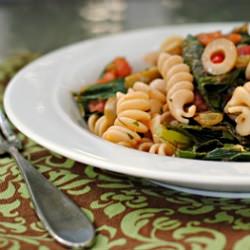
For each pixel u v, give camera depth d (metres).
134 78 0.59
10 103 0.55
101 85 0.59
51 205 0.45
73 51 0.66
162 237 0.44
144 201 0.47
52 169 0.51
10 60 0.72
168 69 0.56
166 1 1.16
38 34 0.91
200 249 0.43
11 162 0.52
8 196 0.49
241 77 0.55
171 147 0.51
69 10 1.09
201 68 0.56
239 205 0.47
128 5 1.13
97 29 0.94
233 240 0.43
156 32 0.70
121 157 0.47
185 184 0.46
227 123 0.53
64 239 0.43
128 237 0.44
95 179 0.50
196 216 0.46
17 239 0.44
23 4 1.16
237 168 0.45
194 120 0.53
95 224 0.45
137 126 0.52
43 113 0.54
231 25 0.71
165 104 0.55
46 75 0.61
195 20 0.99
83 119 0.58
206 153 0.50
